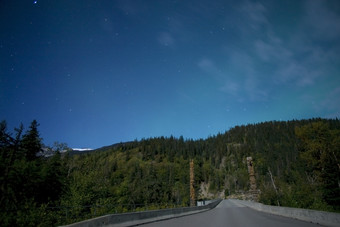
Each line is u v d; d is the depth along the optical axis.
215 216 20.19
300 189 31.59
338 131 42.94
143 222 14.31
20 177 14.08
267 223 12.90
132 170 102.62
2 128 13.61
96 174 27.69
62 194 20.75
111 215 11.32
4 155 13.73
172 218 18.84
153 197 52.47
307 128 46.03
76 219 16.14
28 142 22.08
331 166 37.03
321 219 11.22
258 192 40.69
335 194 34.56
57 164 22.91
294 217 15.19
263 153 186.00
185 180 123.94
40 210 13.02
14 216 12.03
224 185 176.75
